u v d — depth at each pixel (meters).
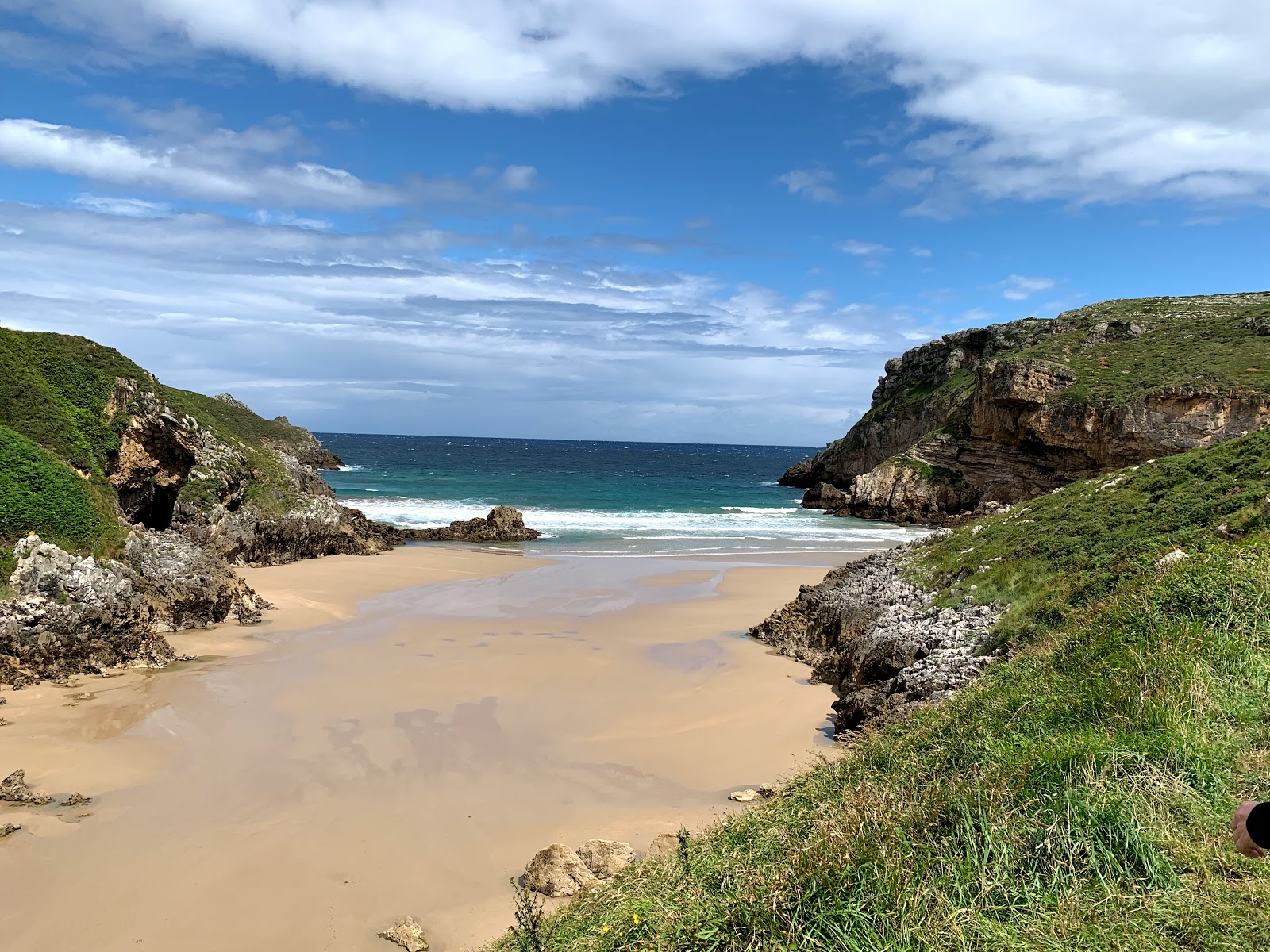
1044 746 6.93
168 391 39.19
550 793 13.50
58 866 10.89
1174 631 8.88
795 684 19.70
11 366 27.97
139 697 17.66
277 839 11.77
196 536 32.88
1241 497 15.17
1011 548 19.66
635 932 6.24
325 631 24.03
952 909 5.07
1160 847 5.34
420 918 9.99
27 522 22.09
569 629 24.83
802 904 5.41
